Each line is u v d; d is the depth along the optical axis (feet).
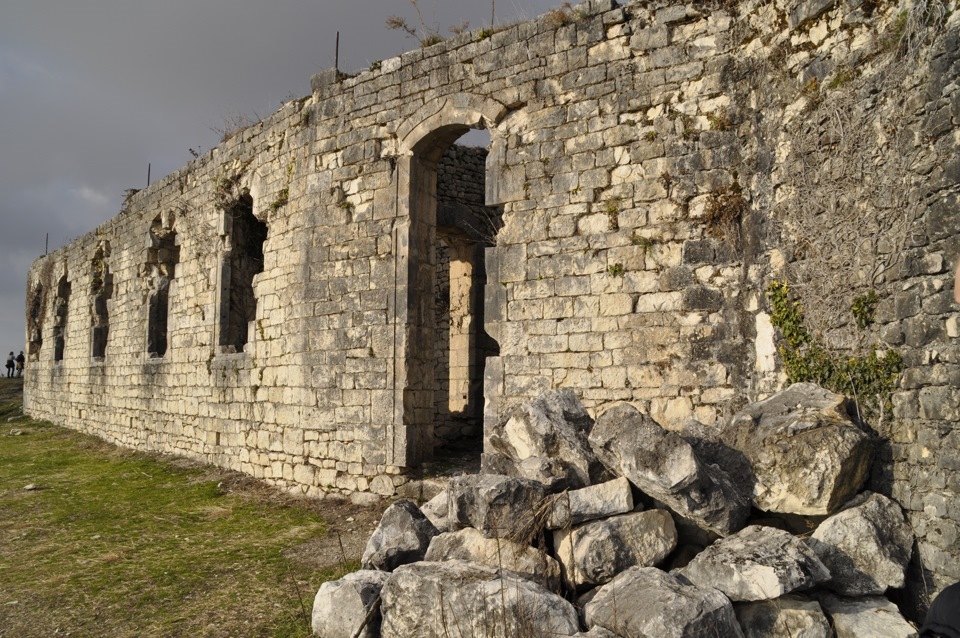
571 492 19.44
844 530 18.40
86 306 76.38
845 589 17.97
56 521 36.40
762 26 27.09
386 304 37.88
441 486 34.91
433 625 17.53
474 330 50.34
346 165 40.06
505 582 17.22
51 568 28.40
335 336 39.58
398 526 22.25
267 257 45.29
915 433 19.07
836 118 22.29
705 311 28.53
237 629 21.56
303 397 40.91
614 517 19.10
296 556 29.12
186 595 24.85
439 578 17.88
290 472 41.45
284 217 43.91
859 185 21.40
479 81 34.96
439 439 48.62
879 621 16.96
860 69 21.57
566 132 32.01
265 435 43.88
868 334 20.97
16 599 24.99
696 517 18.43
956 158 18.02
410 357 37.19
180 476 47.78
